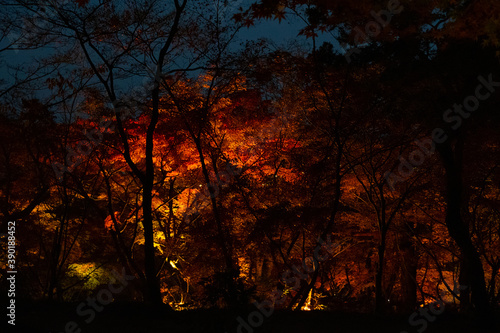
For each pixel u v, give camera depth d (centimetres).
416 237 2133
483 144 1688
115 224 2008
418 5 1194
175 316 1305
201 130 1870
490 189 1934
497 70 1195
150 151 1442
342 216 2398
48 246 2492
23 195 2016
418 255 2545
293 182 1941
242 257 2180
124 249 2003
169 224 2367
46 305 1372
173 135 1905
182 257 2369
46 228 2222
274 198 1895
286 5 1298
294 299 1772
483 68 1202
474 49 1180
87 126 1912
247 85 1914
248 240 1750
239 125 2023
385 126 1747
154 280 1377
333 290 2745
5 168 1928
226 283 1114
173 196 2266
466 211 1853
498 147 1684
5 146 1881
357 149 1858
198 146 1778
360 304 2609
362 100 1577
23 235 2045
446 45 1218
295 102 1908
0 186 1995
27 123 1803
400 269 2548
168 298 2786
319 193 1927
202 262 2166
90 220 2367
